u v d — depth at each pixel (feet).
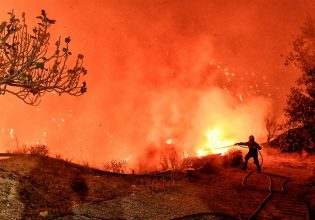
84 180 32.07
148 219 25.30
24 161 32.45
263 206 31.78
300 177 47.29
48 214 23.39
